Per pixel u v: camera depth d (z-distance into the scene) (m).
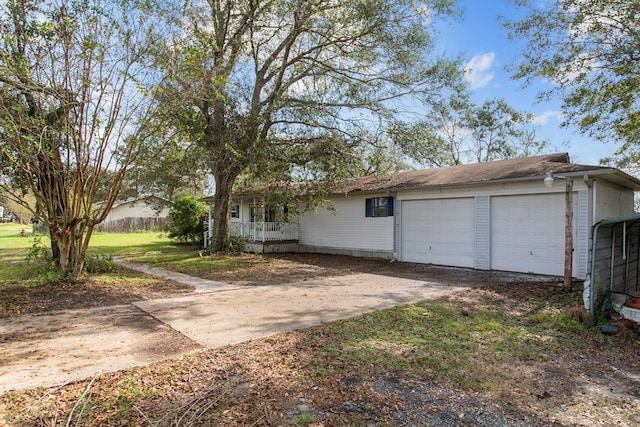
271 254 16.03
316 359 4.10
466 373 3.79
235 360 4.05
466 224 11.35
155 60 7.59
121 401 3.13
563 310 6.17
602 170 8.20
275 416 2.93
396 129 12.55
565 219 8.48
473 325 5.45
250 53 13.81
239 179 16.16
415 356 4.22
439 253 12.08
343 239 15.66
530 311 6.28
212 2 12.54
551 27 10.39
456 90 12.60
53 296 7.00
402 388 3.45
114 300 6.90
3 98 6.41
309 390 3.39
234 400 3.19
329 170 12.71
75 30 6.98
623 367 4.03
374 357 4.17
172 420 2.84
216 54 10.27
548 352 4.43
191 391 3.34
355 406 3.12
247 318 5.77
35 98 7.03
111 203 8.23
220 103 11.98
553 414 3.03
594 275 5.65
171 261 13.25
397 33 11.95
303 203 16.14
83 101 7.17
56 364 3.91
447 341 4.74
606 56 10.22
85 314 5.94
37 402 3.10
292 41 13.01
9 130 6.29
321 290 8.10
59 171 7.43
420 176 13.80
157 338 4.78
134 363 3.95
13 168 7.55
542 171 9.53
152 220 34.31
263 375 3.69
